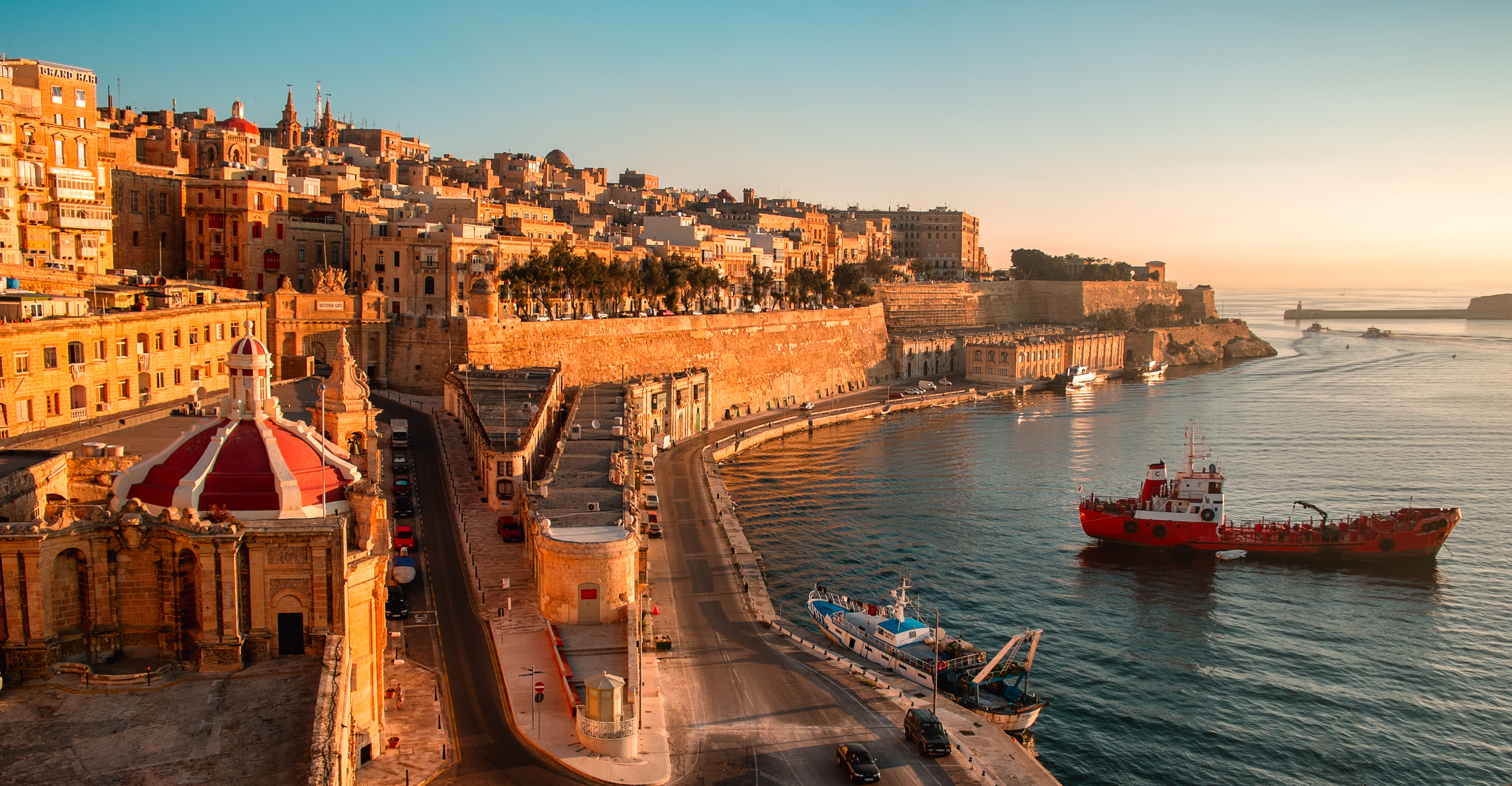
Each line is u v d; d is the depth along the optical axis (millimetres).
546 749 64188
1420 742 85375
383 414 149500
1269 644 104562
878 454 192750
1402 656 102250
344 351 99188
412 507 108625
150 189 182000
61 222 144875
